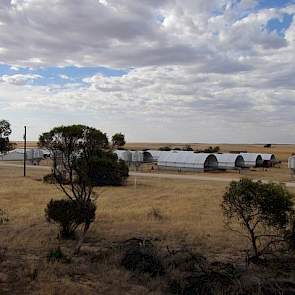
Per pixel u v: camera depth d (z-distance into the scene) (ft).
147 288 36.76
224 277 37.47
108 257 45.96
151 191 128.98
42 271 38.88
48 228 64.90
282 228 48.62
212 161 255.50
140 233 63.52
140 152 266.98
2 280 36.37
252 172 236.63
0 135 70.13
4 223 67.36
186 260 44.21
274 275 40.45
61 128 52.90
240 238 60.34
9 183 143.43
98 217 77.25
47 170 219.41
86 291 34.06
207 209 89.92
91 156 53.93
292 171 200.95
